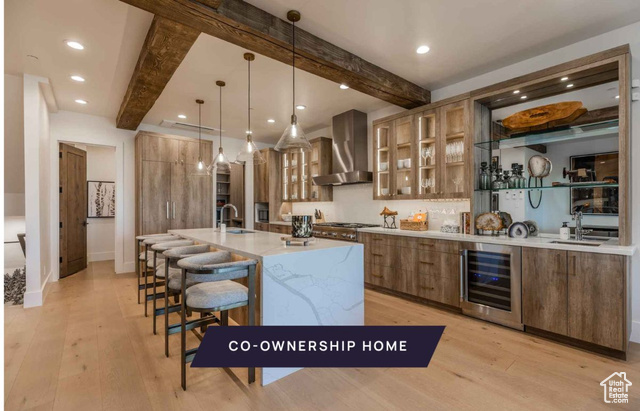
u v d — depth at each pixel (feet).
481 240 10.79
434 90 14.21
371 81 11.70
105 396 6.75
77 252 18.79
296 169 22.49
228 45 10.19
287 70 11.99
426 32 9.67
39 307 12.27
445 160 12.95
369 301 13.10
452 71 12.34
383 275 14.14
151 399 6.68
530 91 11.05
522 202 11.55
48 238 15.67
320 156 19.74
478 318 11.07
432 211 14.62
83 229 19.57
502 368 7.88
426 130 13.91
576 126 9.98
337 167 17.89
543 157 10.73
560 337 9.27
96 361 8.16
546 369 7.82
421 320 10.96
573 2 8.26
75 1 8.04
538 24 9.27
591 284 8.52
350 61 10.84
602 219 9.73
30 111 12.43
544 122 10.59
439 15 8.82
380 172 16.01
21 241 16.40
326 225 17.19
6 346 8.97
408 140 14.71
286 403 6.59
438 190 13.15
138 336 9.65
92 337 9.56
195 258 7.70
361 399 6.73
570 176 10.37
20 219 17.66
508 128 11.75
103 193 22.74
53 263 16.56
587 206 10.03
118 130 18.53
